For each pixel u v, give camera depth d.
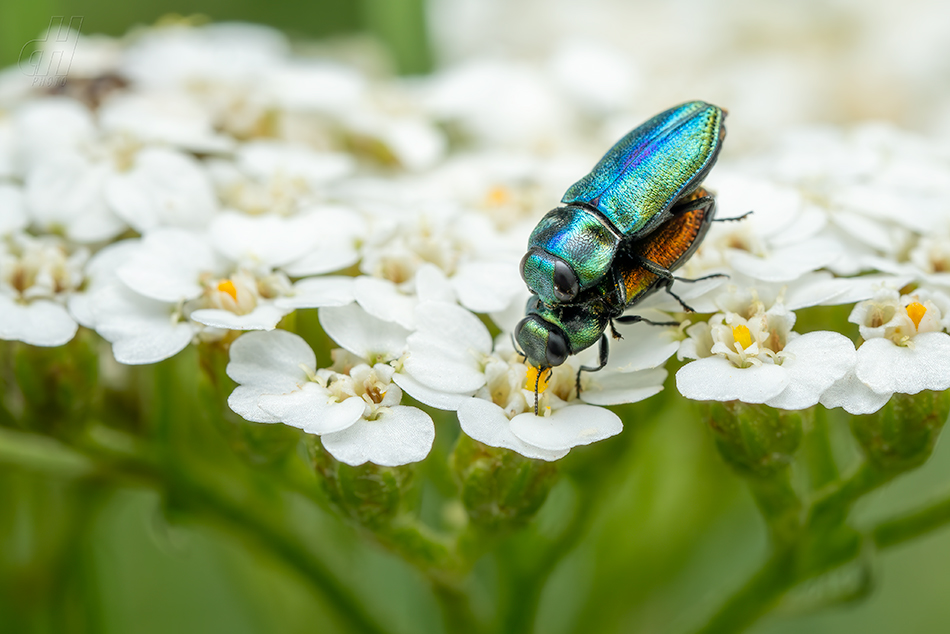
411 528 0.07
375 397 0.07
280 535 0.08
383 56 0.10
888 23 0.11
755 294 0.07
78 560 0.08
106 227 0.08
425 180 0.08
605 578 0.08
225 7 0.11
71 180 0.08
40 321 0.07
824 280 0.07
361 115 0.09
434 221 0.08
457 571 0.07
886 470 0.07
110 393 0.08
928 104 0.10
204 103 0.08
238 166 0.08
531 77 0.09
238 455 0.07
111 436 0.08
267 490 0.08
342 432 0.07
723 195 0.08
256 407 0.07
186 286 0.07
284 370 0.07
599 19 0.11
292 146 0.08
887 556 0.09
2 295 0.07
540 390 0.07
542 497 0.07
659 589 0.09
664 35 0.11
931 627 0.09
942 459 0.09
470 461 0.07
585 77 0.09
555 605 0.09
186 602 0.09
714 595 0.08
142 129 0.08
